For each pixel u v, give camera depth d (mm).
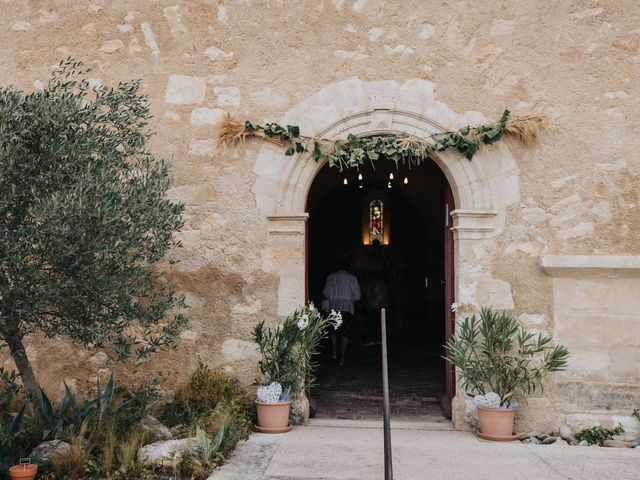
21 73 6434
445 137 5945
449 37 6105
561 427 5699
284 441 5375
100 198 4453
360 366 9203
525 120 5883
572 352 5844
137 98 5293
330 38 6207
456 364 5648
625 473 4586
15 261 4215
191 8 6340
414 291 13977
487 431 5512
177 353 6176
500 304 5922
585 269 5812
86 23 6426
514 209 5961
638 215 5875
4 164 4215
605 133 5945
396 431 5844
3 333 4766
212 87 6293
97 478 4469
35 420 5020
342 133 6141
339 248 14359
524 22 6059
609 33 5996
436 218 12586
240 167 6219
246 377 6098
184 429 5383
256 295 6141
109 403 5285
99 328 4906
